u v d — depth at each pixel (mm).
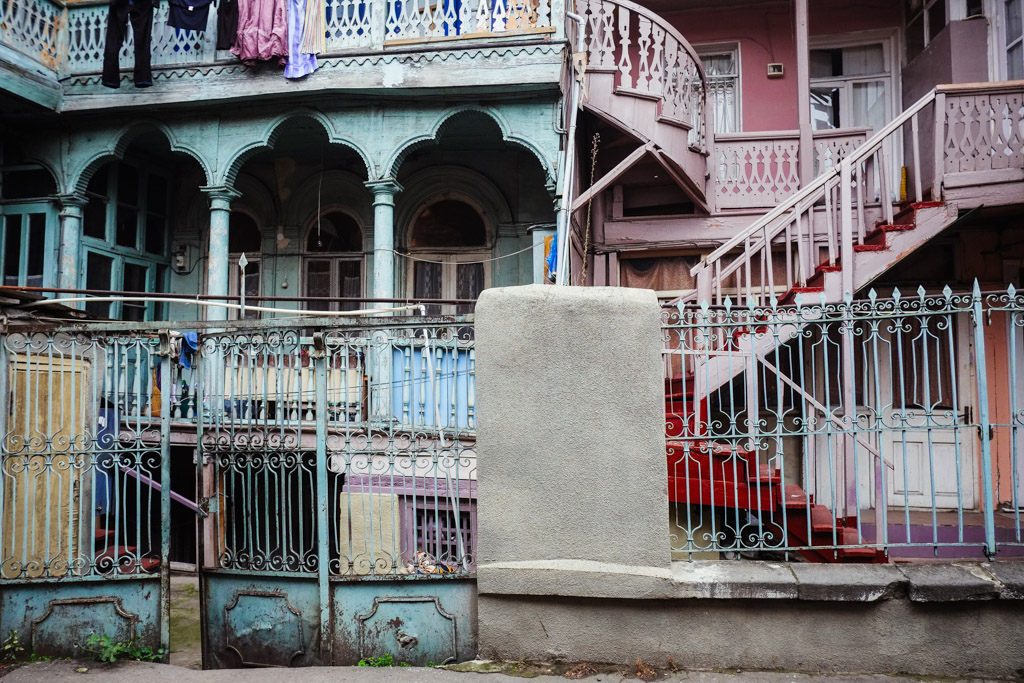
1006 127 7066
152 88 8188
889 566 4281
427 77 7621
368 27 7844
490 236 9469
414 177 9562
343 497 5496
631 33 10047
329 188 9836
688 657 4242
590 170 9219
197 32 8273
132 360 7660
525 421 4379
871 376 8242
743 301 8703
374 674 4234
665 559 4227
